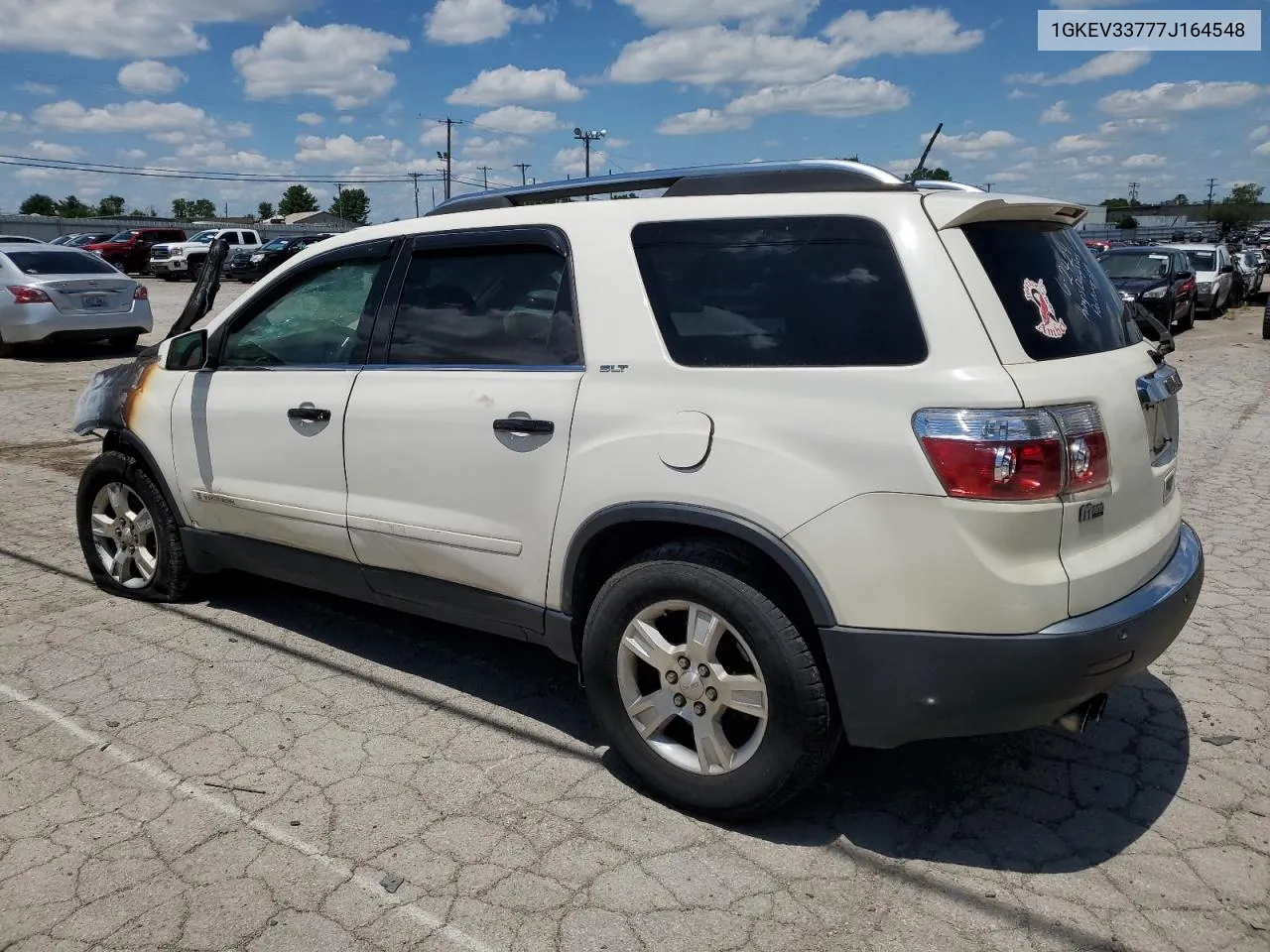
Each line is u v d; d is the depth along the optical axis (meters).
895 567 2.71
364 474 3.87
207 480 4.52
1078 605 2.72
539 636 3.53
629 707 3.25
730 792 3.05
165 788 3.34
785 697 2.90
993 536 2.63
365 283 4.02
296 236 46.78
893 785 3.38
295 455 4.11
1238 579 5.35
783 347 2.95
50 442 9.16
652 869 2.92
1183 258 19.88
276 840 3.06
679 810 3.22
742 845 3.04
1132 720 3.82
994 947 2.59
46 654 4.42
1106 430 2.83
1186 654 4.41
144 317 15.27
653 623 3.20
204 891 2.82
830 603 2.79
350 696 4.04
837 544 2.76
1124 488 2.93
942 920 2.70
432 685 4.15
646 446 3.07
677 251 3.18
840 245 2.93
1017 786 3.37
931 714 2.76
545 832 3.10
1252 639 4.56
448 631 4.73
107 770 3.46
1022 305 2.86
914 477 2.68
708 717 3.07
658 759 3.21
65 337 14.36
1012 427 2.62
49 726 3.77
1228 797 3.29
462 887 2.84
